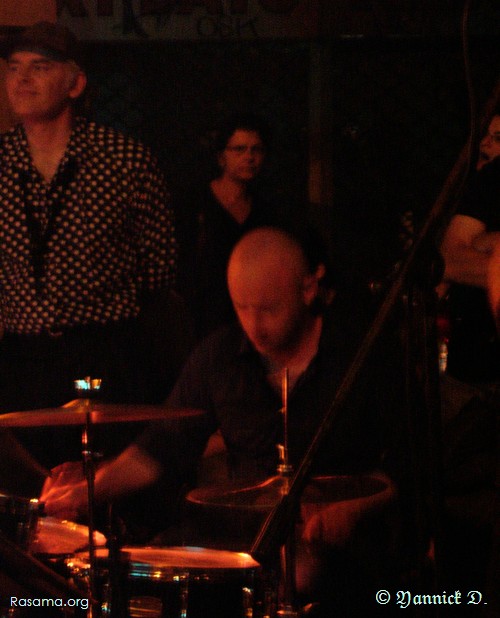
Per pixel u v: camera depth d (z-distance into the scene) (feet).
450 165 32.50
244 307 19.20
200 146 32.53
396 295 10.86
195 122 32.53
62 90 22.77
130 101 32.50
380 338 11.04
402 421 18.38
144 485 19.94
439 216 10.55
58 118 22.79
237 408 19.80
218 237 29.17
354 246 32.40
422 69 32.42
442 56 32.37
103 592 15.52
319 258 19.47
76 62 23.09
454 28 31.63
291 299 19.13
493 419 20.35
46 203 22.68
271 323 19.16
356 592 18.22
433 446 10.78
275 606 15.60
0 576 16.31
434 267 10.81
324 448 11.34
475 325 21.26
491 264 13.12
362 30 31.63
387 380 18.31
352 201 32.48
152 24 31.50
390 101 32.48
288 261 19.04
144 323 23.39
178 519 20.66
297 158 32.48
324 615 18.15
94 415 16.17
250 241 19.27
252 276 18.99
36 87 22.45
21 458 22.24
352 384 11.18
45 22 22.97
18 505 16.56
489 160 24.14
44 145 22.77
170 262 23.68
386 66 32.45
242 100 32.50
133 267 23.32
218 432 23.56
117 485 19.79
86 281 22.57
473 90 10.39
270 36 31.63
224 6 31.50
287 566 15.61
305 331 19.42
